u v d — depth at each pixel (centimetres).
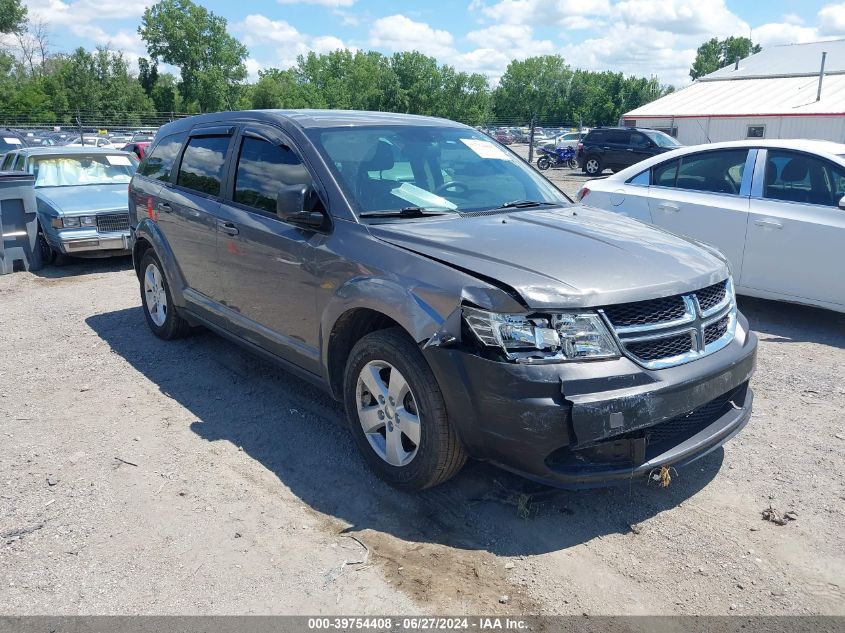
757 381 520
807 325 663
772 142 676
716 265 368
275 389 510
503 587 295
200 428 448
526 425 302
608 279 322
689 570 306
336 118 465
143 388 516
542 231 378
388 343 349
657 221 730
